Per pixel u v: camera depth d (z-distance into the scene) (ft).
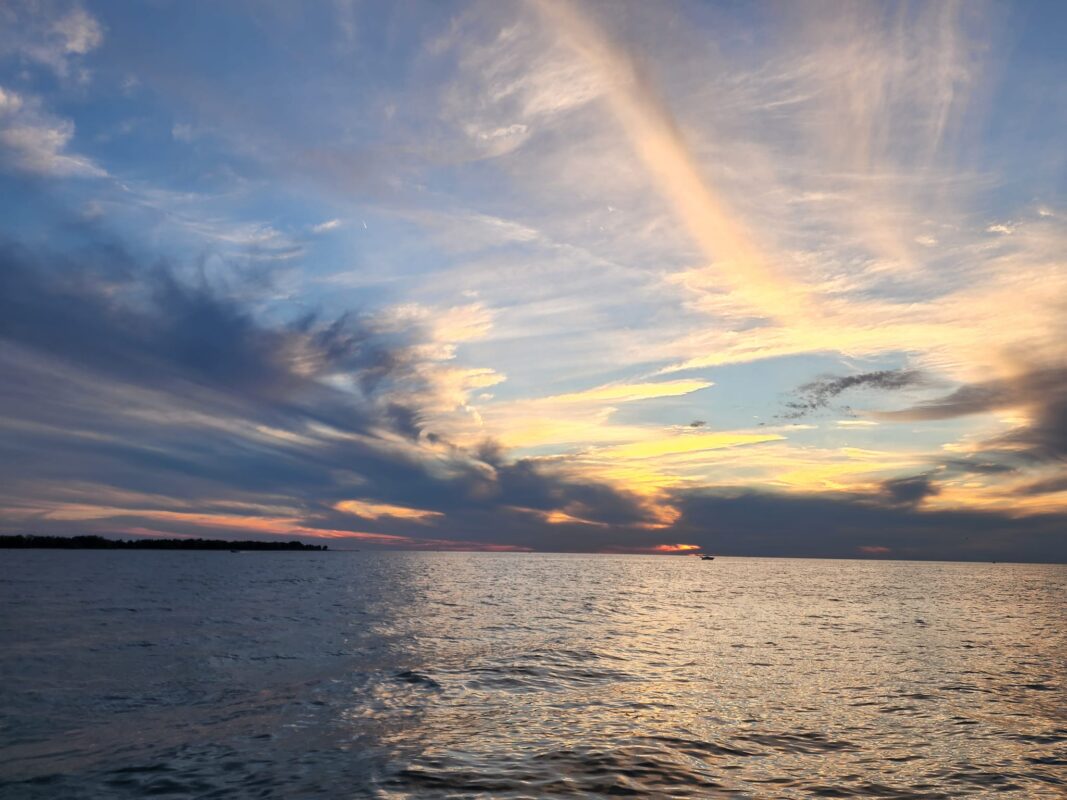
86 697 61.00
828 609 166.71
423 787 37.32
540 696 61.82
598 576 353.72
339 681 68.49
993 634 119.44
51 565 362.94
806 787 38.55
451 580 285.43
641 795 36.29
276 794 36.83
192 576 279.08
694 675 73.67
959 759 44.39
